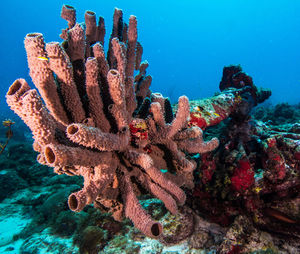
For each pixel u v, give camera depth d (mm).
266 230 2830
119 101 1753
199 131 2287
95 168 1712
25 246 3465
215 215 3100
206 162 3186
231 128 3588
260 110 8859
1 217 4711
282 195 2822
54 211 4059
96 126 1925
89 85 1729
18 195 5637
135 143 2273
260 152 3229
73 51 1823
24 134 14484
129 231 3188
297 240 2650
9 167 7074
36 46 1448
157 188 2031
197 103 3750
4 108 23297
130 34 2424
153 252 2836
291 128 3918
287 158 3002
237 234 2666
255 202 2855
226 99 3783
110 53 2494
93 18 2391
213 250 2727
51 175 6461
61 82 1634
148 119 2264
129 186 1894
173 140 2441
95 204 2498
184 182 2643
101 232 3172
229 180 2930
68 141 1579
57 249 3225
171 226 3023
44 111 1370
